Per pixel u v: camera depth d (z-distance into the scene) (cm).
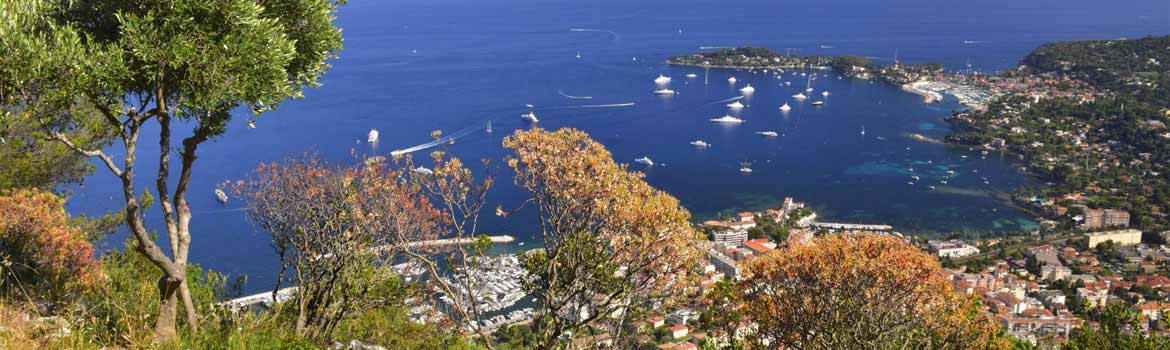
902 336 1292
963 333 1319
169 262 992
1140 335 1297
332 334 1374
